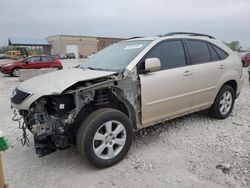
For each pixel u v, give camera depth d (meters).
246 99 7.93
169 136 4.82
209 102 5.33
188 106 4.91
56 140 3.60
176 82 4.53
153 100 4.25
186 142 4.55
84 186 3.38
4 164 4.02
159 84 4.28
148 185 3.34
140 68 4.15
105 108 3.83
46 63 20.53
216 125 5.35
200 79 4.97
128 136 3.95
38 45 71.06
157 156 4.09
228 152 4.13
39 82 3.81
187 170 3.65
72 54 60.75
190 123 5.46
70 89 3.56
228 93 5.70
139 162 3.92
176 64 4.65
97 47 77.94
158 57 4.44
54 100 3.60
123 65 4.16
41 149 3.66
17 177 3.64
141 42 4.66
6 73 19.23
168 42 4.67
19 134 5.27
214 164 3.77
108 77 3.83
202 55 5.17
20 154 4.35
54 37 73.62
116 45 5.18
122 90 3.91
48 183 3.48
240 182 3.31
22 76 14.96
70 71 4.36
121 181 3.45
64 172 3.74
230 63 5.64
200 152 4.16
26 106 3.55
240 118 5.83
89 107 3.81
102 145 3.71
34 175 3.69
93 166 3.84
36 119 3.53
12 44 67.38
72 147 4.54
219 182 3.33
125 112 4.17
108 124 3.73
